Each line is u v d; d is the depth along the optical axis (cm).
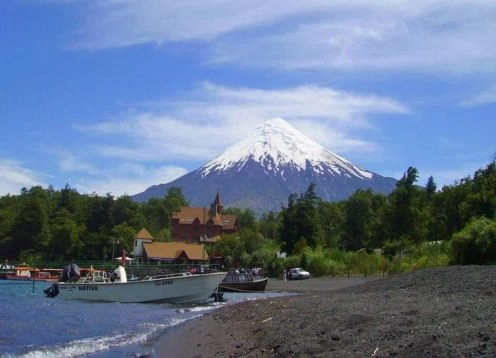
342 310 1836
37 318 3011
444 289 2295
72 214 15788
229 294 5488
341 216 14975
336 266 8212
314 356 1257
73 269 4756
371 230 10844
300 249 9819
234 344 1734
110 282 4312
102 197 16075
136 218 16000
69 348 1944
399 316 1527
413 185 10112
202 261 12094
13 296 4850
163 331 2442
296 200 11456
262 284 5838
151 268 8294
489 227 4491
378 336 1305
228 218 17750
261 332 1814
